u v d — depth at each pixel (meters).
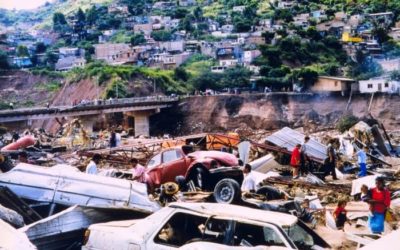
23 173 14.45
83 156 29.11
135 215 12.46
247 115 136.88
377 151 34.00
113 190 13.79
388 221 15.32
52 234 11.59
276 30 195.88
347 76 162.38
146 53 194.88
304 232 9.52
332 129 64.75
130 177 20.36
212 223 9.22
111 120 134.62
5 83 184.38
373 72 163.12
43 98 176.00
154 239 9.36
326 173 25.84
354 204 18.19
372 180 19.73
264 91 147.00
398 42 188.75
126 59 191.88
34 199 14.12
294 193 19.50
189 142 28.80
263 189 15.20
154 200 14.63
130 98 136.00
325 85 141.00
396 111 129.50
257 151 29.12
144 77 157.75
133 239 9.43
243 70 164.25
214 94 143.62
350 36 192.00
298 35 189.62
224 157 20.12
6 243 7.86
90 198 13.83
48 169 14.43
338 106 135.12
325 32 197.00
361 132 34.78
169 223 9.55
